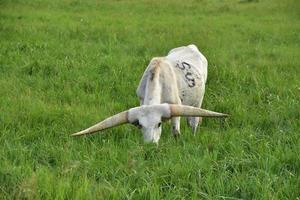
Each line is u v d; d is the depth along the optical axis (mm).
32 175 7223
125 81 12953
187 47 10742
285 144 8875
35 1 27641
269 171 7691
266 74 14141
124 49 17031
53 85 12516
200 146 8820
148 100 8250
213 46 17859
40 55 15391
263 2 30094
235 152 8508
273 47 18312
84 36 18828
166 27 21281
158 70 8750
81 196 6723
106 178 7598
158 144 8312
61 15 23500
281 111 10773
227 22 23312
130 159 7867
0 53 15352
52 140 9148
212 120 10672
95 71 13836
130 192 7117
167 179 7574
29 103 10875
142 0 30094
